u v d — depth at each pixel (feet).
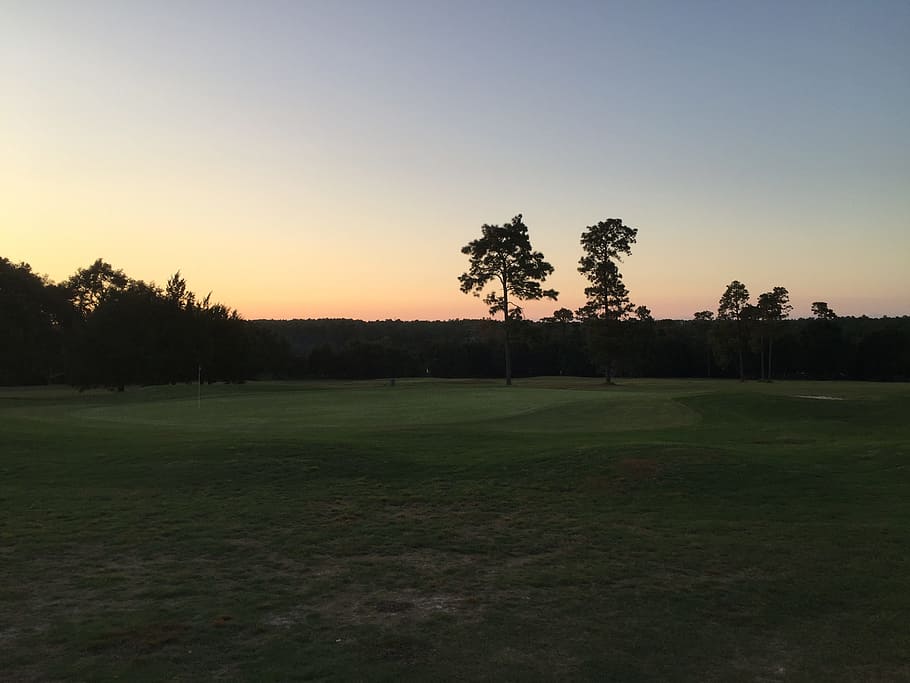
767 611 22.76
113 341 205.46
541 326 214.90
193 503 37.40
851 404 90.33
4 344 204.13
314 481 43.16
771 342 318.86
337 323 492.13
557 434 68.59
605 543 30.99
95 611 21.99
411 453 52.31
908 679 17.88
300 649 19.19
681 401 97.55
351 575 26.20
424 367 367.45
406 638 20.10
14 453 50.90
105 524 32.91
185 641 19.63
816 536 32.01
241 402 112.88
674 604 23.38
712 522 34.71
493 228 203.10
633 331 225.97
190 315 216.33
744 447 57.88
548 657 18.90
